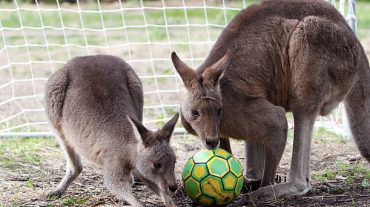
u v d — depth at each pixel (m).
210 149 9.85
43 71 19.02
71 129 10.39
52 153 12.91
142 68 19.33
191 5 28.59
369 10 29.45
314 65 10.51
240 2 28.89
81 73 10.62
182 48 21.50
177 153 13.05
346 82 10.91
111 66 10.84
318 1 10.88
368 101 11.19
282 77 10.71
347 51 10.74
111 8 28.00
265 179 10.55
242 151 13.21
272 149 10.41
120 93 10.48
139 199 10.59
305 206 10.10
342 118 14.01
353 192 10.73
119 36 23.48
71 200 10.41
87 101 10.29
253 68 10.45
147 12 27.66
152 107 15.16
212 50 10.74
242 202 10.31
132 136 9.89
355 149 13.26
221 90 10.30
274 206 10.16
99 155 10.06
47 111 10.74
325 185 11.11
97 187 11.16
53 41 22.30
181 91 10.41
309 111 10.66
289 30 10.61
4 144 13.24
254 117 10.36
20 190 10.89
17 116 15.30
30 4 28.36
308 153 10.73
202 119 9.89
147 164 9.59
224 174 9.62
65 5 28.44
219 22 25.03
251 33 10.59
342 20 10.92
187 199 10.49
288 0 10.86
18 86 17.66
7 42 21.98
